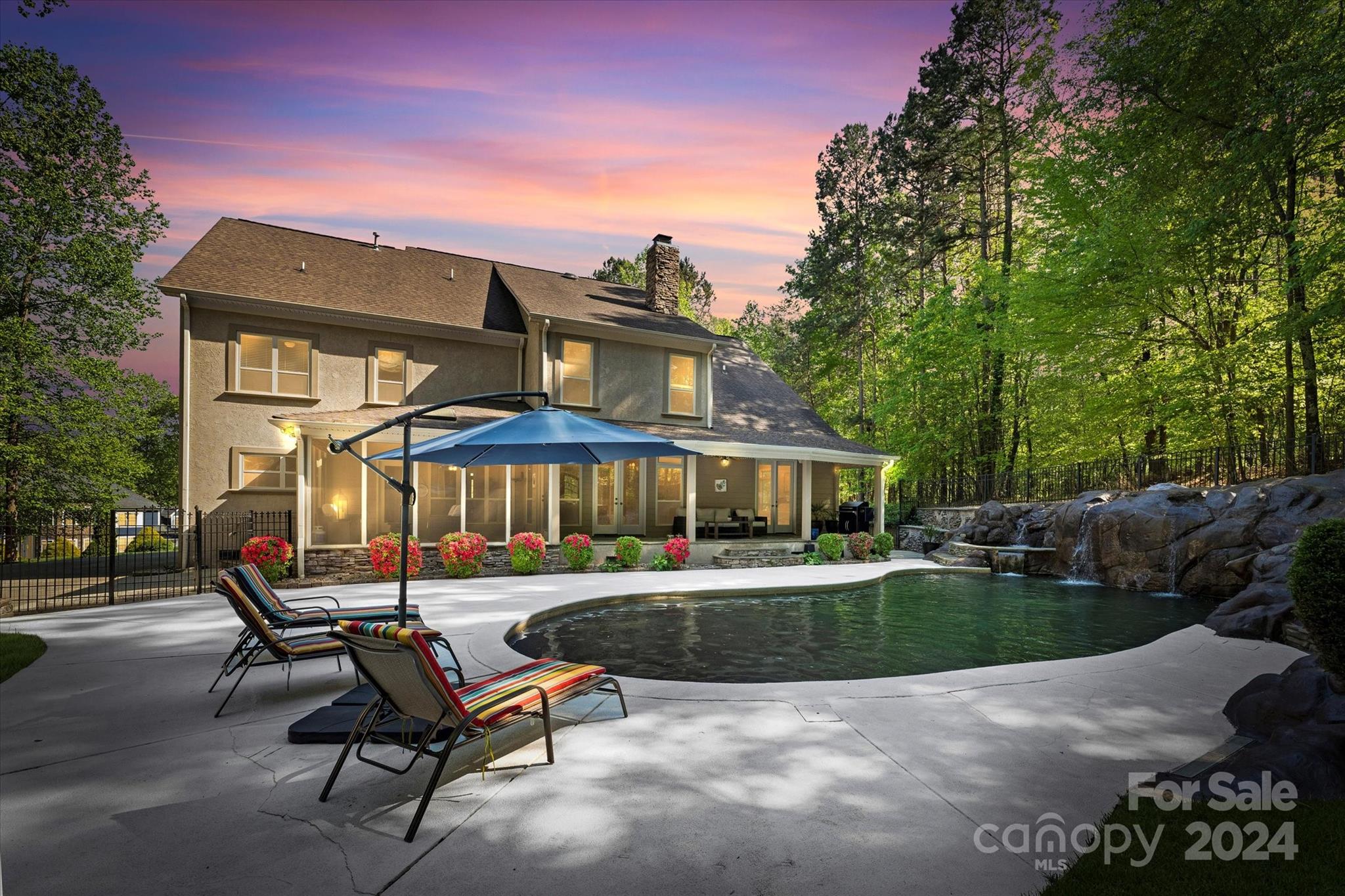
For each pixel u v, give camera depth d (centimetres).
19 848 331
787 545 1967
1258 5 1364
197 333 1623
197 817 365
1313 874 295
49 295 2114
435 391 1894
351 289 1853
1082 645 914
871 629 1010
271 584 1313
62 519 1869
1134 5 1606
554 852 325
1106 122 1819
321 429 1442
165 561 1925
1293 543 1255
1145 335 1945
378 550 1408
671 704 572
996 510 2103
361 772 429
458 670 590
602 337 1981
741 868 310
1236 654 756
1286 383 1614
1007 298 2306
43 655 758
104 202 2178
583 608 1170
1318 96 1243
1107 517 1617
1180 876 295
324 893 290
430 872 308
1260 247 1762
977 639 949
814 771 429
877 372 3841
